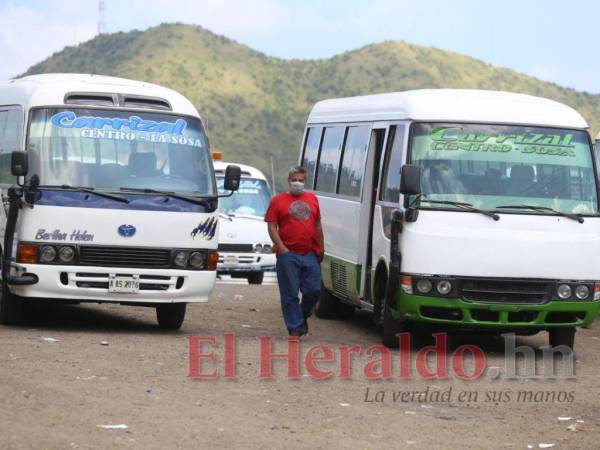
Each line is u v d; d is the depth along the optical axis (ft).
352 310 79.77
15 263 62.95
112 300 63.82
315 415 43.75
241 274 115.03
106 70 549.13
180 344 60.80
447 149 62.59
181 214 64.54
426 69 544.62
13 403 41.78
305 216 63.67
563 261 61.67
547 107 64.90
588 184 63.41
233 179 66.74
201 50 554.87
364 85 528.22
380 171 67.21
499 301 61.21
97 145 64.80
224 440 38.40
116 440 37.24
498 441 40.91
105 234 63.31
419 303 60.59
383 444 39.37
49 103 65.26
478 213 61.41
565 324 62.54
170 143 66.08
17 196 62.69
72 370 49.98
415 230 60.90
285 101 512.22
